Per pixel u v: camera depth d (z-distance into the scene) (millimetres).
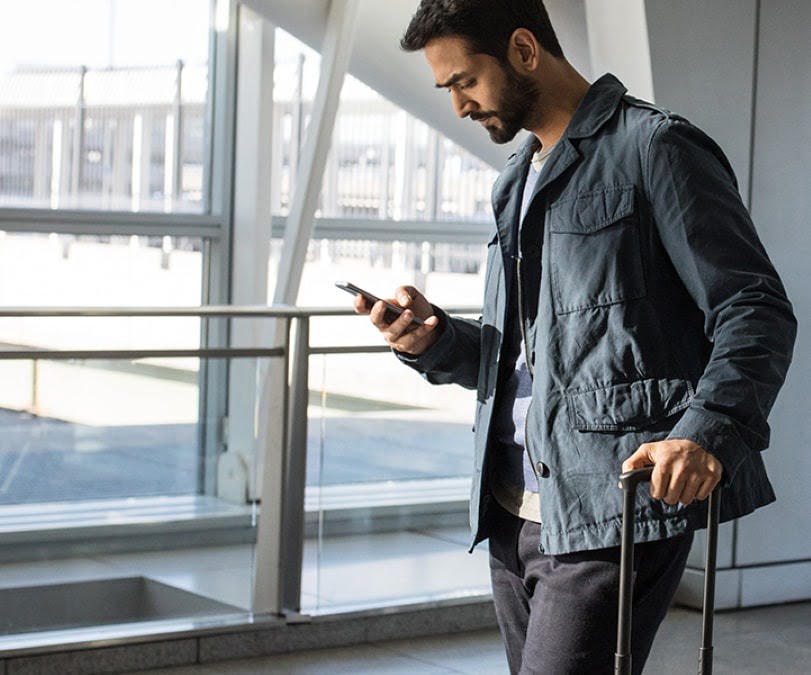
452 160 7945
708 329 1994
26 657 4105
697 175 1993
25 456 4109
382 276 7809
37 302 6859
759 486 2066
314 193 6094
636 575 2059
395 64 5887
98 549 4246
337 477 4637
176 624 4379
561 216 2088
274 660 4430
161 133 7094
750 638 4832
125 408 4242
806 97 5176
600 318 2045
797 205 5184
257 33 7055
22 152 6785
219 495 4430
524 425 2172
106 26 6922
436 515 4809
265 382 4449
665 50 4879
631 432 2023
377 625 4691
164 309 4152
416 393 4758
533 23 2125
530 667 2107
